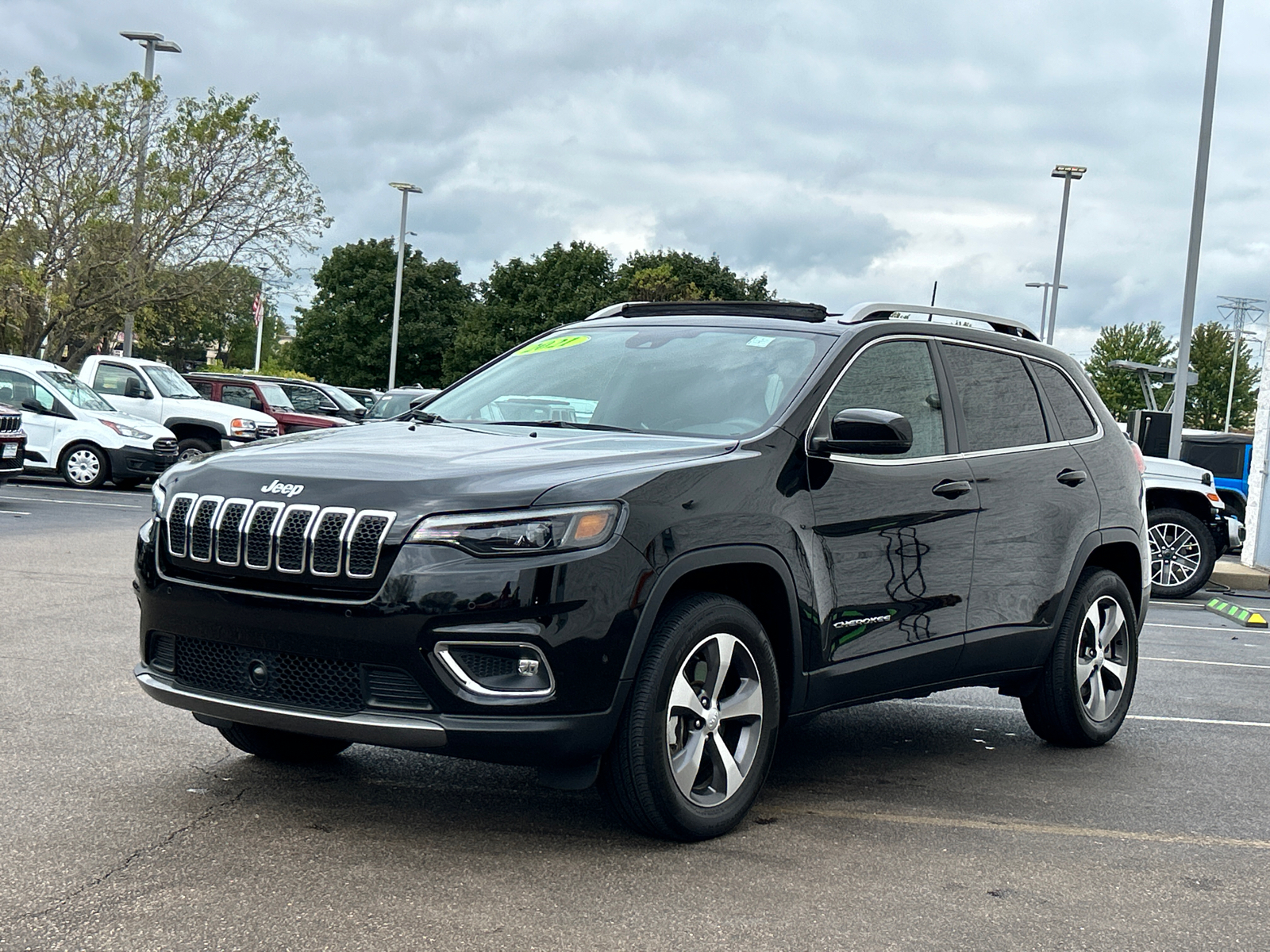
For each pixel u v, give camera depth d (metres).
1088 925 3.64
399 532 3.74
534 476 3.88
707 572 4.25
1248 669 8.74
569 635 3.76
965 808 4.85
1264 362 15.62
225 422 22.17
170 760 4.83
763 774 4.37
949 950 3.40
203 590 3.96
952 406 5.32
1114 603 6.11
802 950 3.34
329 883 3.62
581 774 3.94
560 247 70.44
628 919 3.48
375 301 78.31
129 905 3.38
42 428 19.09
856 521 4.66
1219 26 19.06
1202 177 18.91
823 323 5.12
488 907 3.51
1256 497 15.71
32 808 4.17
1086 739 5.99
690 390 4.83
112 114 28.44
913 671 4.96
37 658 6.53
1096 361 69.12
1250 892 4.02
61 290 28.69
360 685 3.77
